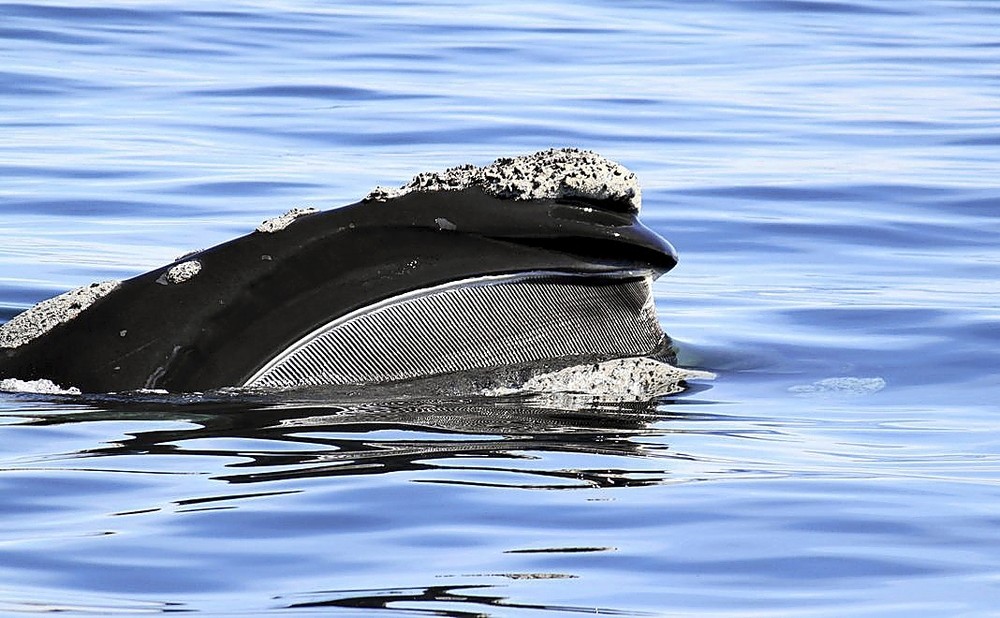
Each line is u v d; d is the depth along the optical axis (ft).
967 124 280.92
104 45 338.54
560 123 275.59
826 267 188.24
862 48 366.63
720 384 134.10
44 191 221.25
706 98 303.48
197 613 81.20
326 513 96.22
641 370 130.93
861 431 119.44
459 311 124.06
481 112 283.18
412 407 118.52
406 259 123.75
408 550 90.99
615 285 132.98
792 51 360.89
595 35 376.07
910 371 140.56
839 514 98.22
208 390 117.39
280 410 115.75
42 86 297.33
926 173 239.91
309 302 120.98
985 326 155.33
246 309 120.67
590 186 128.88
